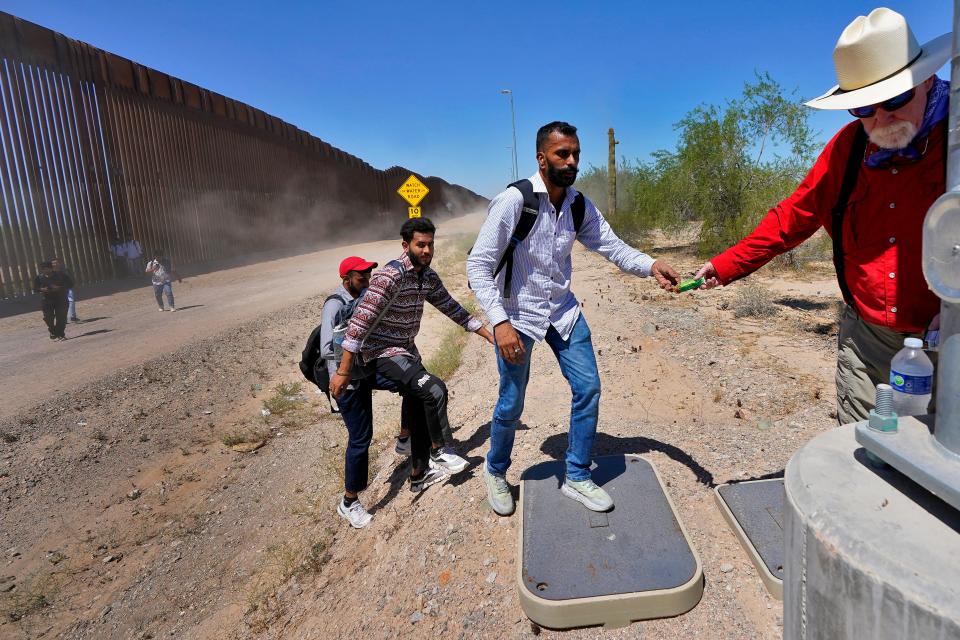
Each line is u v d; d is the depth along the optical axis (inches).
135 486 222.2
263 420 270.5
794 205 87.6
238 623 142.2
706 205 560.7
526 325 104.1
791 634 46.6
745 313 287.1
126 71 730.2
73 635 154.1
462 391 228.7
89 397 283.6
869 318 80.2
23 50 595.8
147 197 767.7
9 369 342.0
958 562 35.6
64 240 645.9
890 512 41.0
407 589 113.9
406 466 180.9
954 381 40.9
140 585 169.8
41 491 214.7
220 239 920.9
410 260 140.9
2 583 174.6
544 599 91.4
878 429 47.5
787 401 168.4
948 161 44.2
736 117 550.3
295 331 412.8
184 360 337.4
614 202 879.7
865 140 76.4
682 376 198.1
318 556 156.5
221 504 206.5
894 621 36.1
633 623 90.9
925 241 43.1
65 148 647.8
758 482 118.3
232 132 953.5
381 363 145.3
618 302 337.1
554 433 156.3
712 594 93.8
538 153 100.2
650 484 119.7
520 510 114.7
